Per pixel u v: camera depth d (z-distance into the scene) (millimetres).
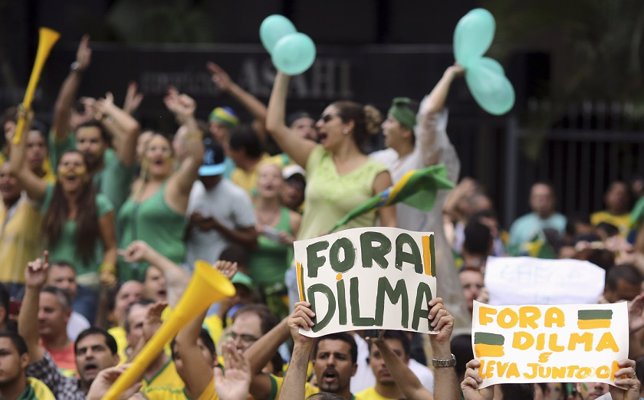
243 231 28875
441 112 23609
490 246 27031
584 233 29891
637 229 32281
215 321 24391
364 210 21953
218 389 16641
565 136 44094
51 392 20547
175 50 39781
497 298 21344
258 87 39344
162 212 28547
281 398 16172
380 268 16203
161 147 28906
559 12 45188
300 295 16312
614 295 23344
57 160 30766
